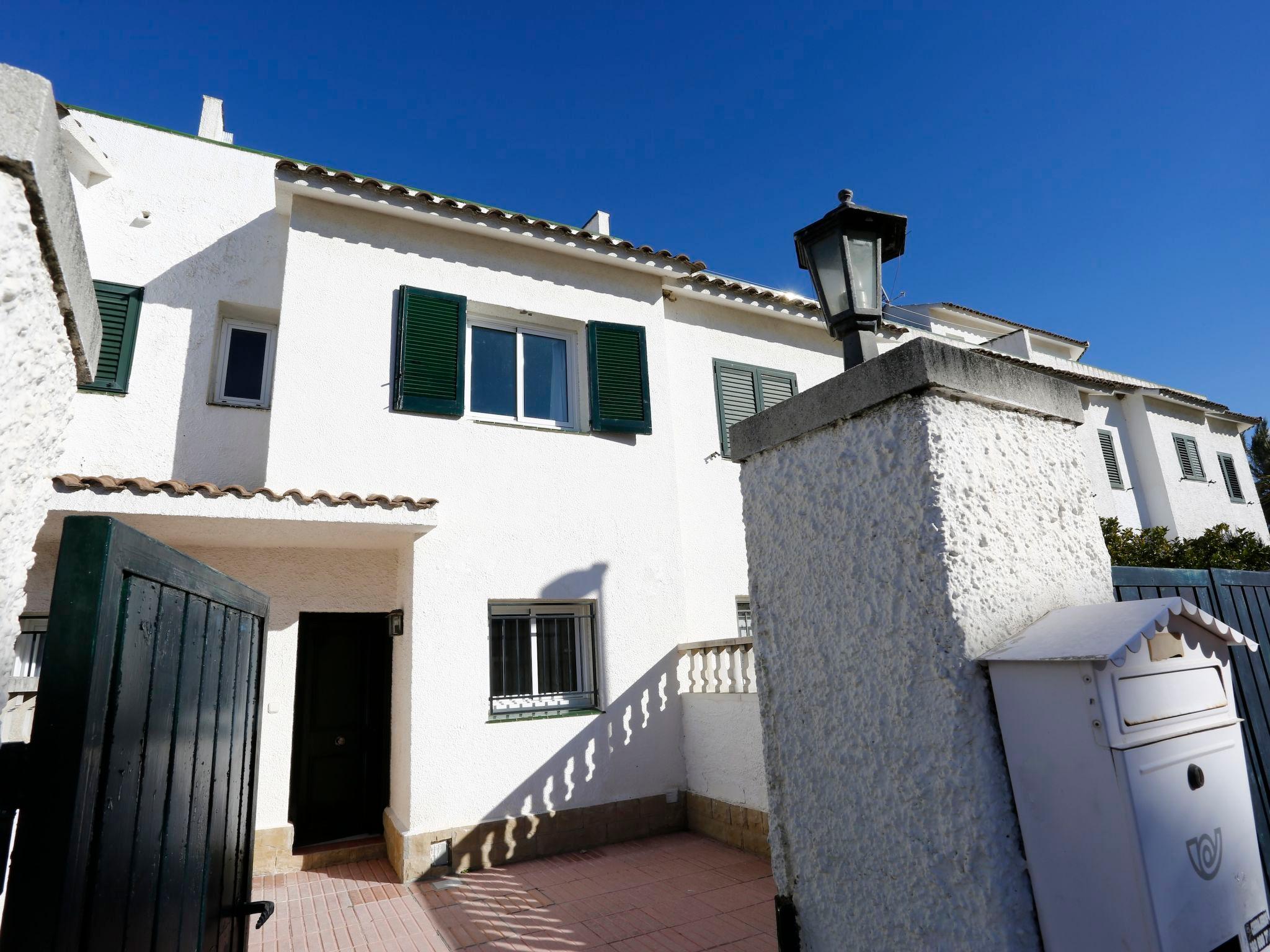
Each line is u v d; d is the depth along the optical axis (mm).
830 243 2539
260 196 8125
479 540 6938
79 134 6738
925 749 1768
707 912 5023
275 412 6438
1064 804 1560
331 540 6629
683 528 8531
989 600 1811
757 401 9570
